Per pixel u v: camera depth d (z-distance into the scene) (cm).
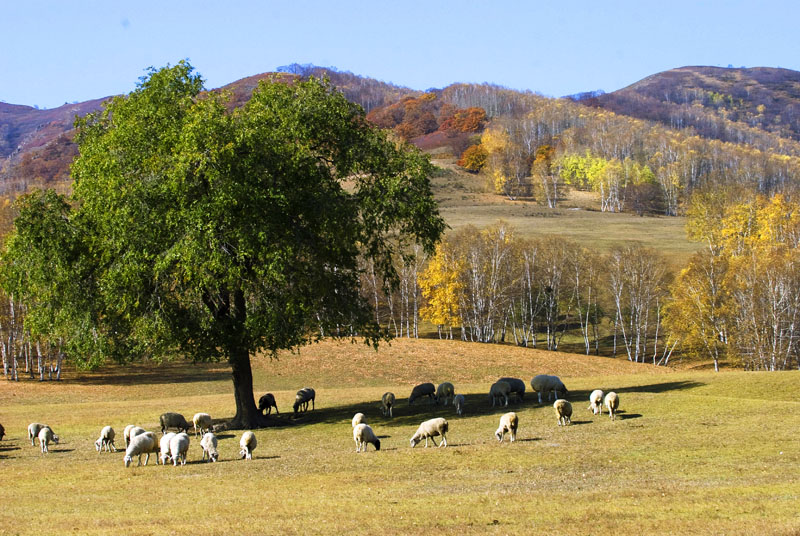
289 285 3481
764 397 3903
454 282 10044
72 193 3719
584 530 1373
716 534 1304
